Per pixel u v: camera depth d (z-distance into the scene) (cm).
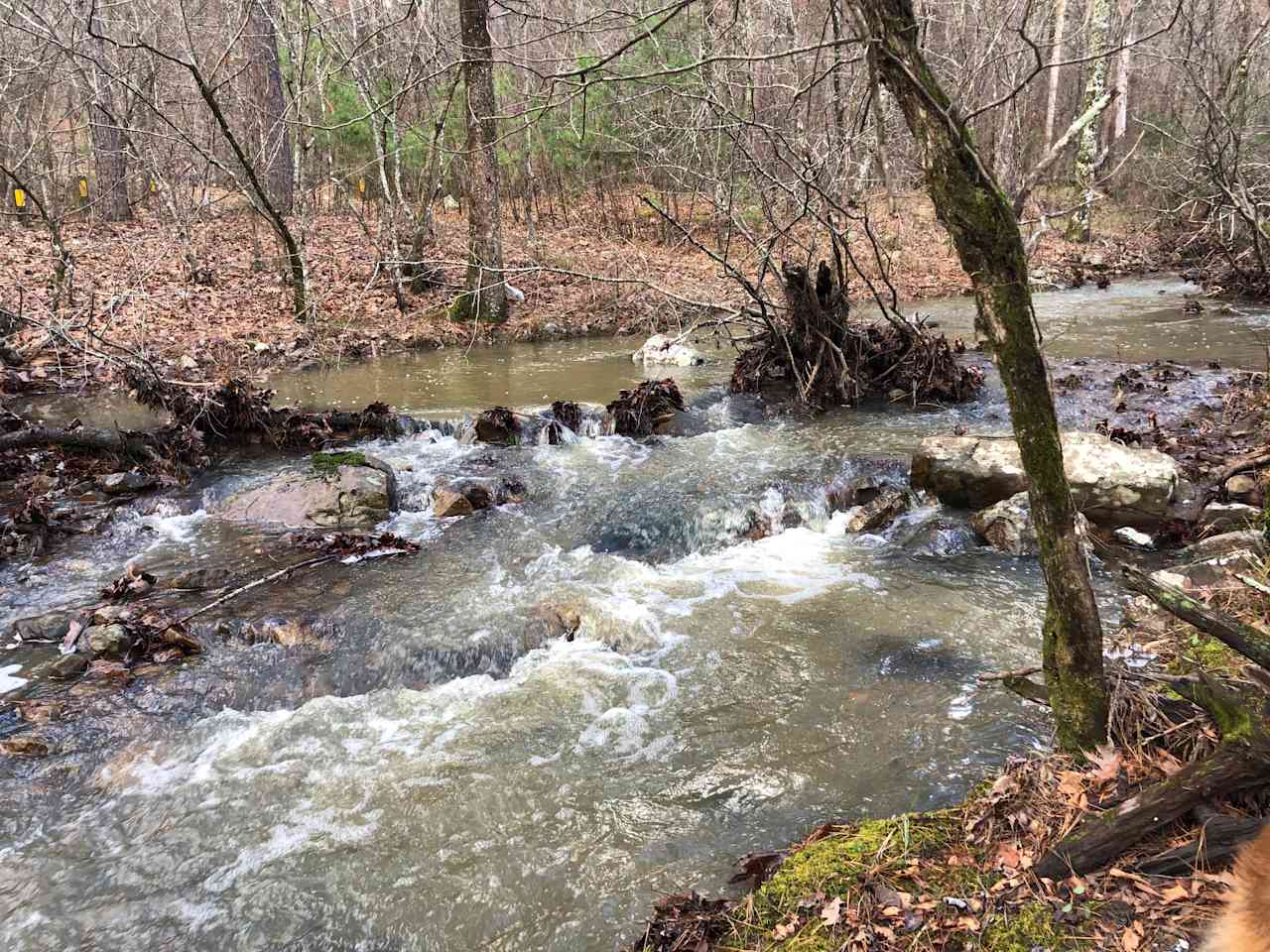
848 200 1155
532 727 459
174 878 364
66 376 1077
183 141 1284
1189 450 736
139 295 1253
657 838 369
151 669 517
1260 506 603
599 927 323
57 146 1756
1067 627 320
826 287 1018
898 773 392
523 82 1747
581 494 775
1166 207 2109
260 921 341
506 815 392
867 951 263
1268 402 830
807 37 1227
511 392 1074
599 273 1647
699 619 567
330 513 735
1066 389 959
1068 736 329
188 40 1186
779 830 364
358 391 1081
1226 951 116
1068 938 254
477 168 1363
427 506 773
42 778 425
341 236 1773
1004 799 320
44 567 645
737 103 1131
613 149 1780
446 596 602
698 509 723
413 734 458
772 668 500
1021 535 634
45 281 1332
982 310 297
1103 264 1884
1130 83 2411
